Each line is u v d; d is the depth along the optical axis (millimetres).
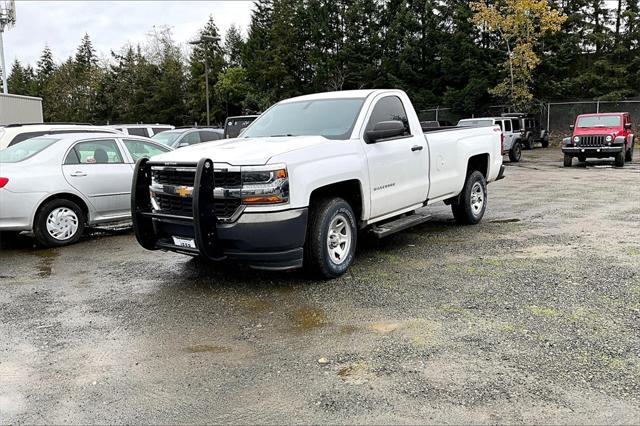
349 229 5672
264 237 4859
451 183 7488
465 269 5695
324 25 42906
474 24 34188
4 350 3979
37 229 7434
